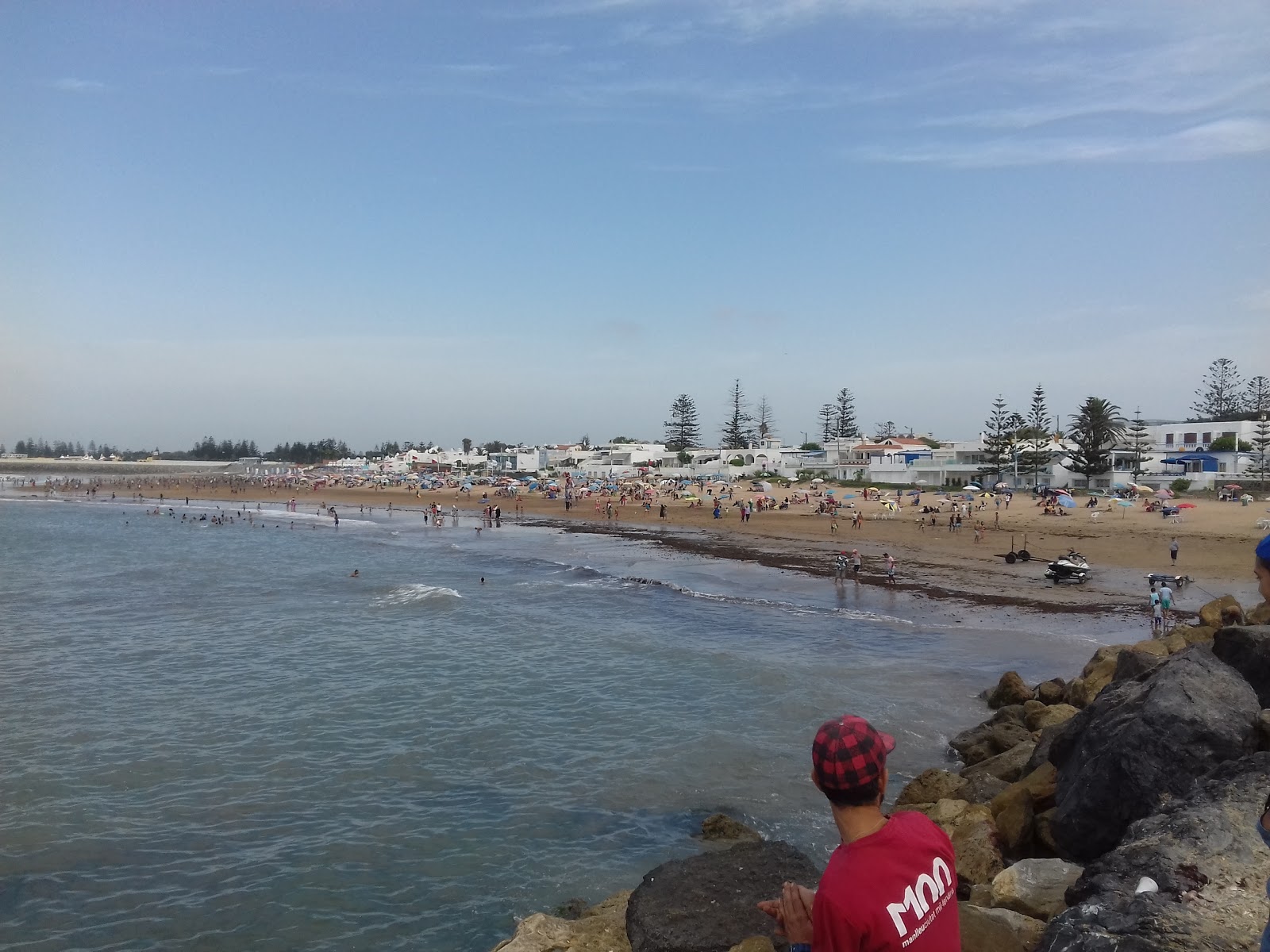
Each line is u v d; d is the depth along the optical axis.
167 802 14.81
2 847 13.11
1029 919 7.13
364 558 54.03
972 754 15.98
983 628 29.52
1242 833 6.61
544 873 12.16
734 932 7.86
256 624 30.94
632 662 24.67
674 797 14.76
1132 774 8.88
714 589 39.03
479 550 58.53
